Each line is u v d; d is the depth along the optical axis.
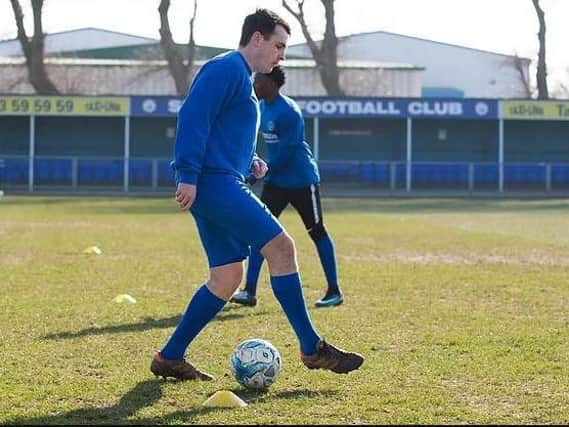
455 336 7.65
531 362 6.62
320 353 5.92
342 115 45.03
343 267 13.04
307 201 9.59
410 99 44.91
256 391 5.77
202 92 5.64
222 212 5.73
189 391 5.76
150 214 25.88
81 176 43.88
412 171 44.41
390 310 9.11
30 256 14.20
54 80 53.53
